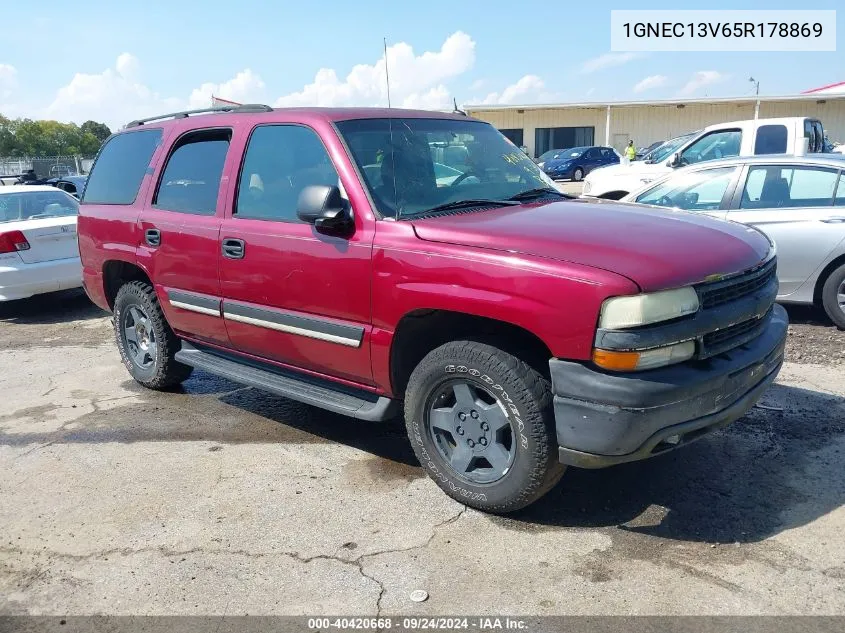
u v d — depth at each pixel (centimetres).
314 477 405
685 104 3316
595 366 301
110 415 518
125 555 333
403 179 393
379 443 452
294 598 296
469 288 327
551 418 323
